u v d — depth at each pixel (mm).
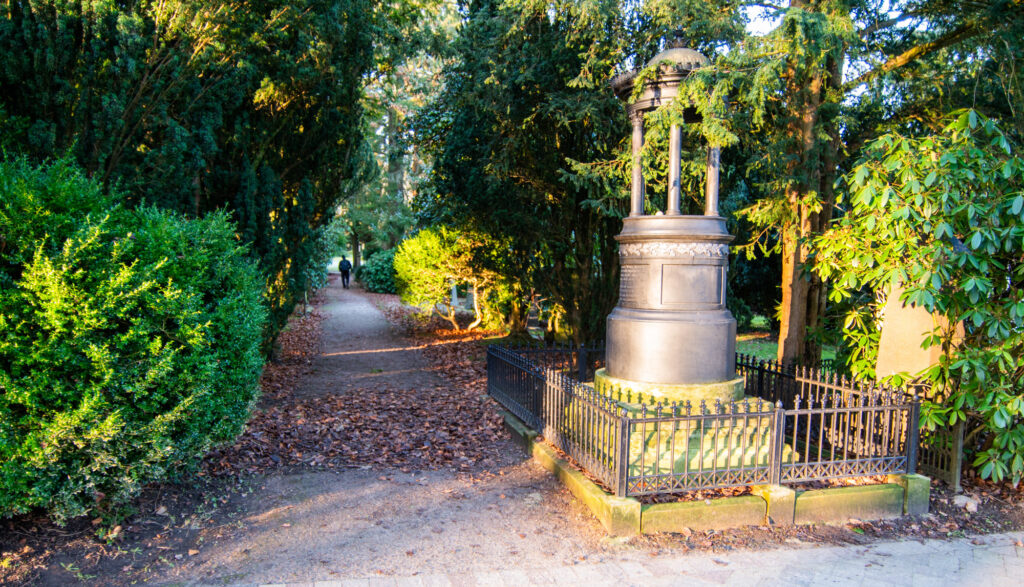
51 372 3795
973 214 4613
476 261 14023
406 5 12719
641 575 3846
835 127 7562
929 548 4309
